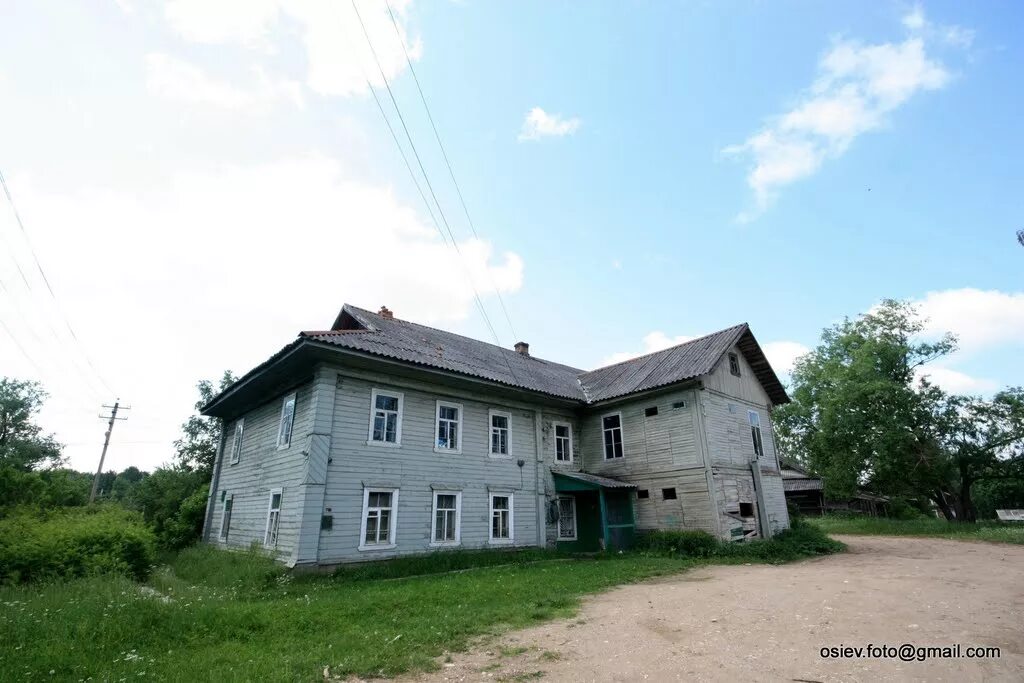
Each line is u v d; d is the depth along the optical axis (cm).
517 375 1992
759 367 2270
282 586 1125
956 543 2048
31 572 988
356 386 1445
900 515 4325
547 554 1673
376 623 779
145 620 723
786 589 1017
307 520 1252
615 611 845
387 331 1781
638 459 1964
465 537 1570
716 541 1678
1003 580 1060
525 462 1834
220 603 916
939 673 517
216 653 638
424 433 1568
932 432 3055
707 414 1841
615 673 543
